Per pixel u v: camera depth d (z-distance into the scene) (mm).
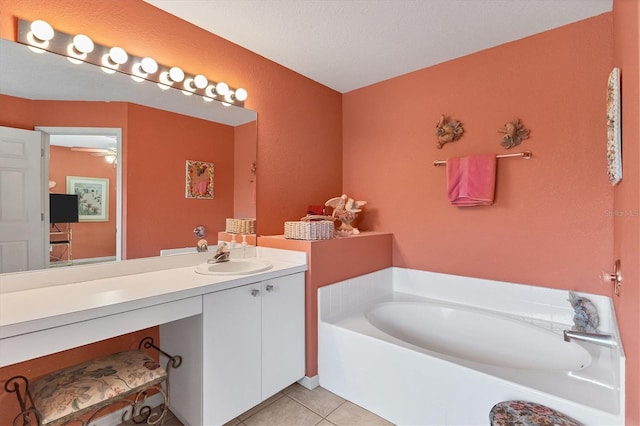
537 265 2061
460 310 2229
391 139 2756
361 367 1838
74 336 1140
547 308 2010
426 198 2553
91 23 1600
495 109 2207
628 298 1053
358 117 2979
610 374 1392
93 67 1608
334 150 3012
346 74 2686
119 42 1689
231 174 2199
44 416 1122
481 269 2289
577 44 1906
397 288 2711
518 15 1852
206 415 1518
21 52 1417
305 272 2041
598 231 1848
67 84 1535
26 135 1430
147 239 1794
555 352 1764
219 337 1566
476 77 2291
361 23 1952
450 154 2416
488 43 2174
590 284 1873
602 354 1578
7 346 1008
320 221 2227
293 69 2596
